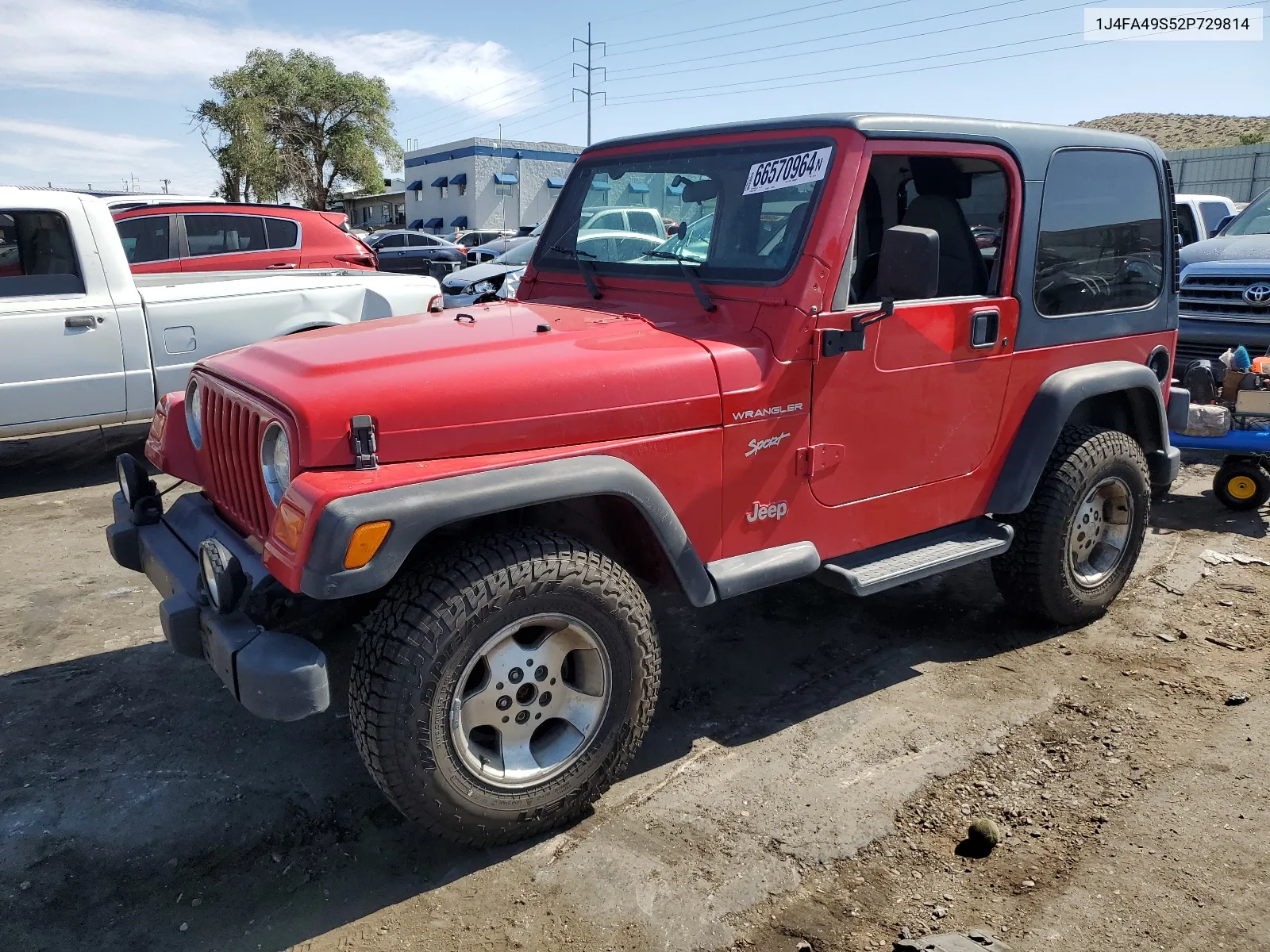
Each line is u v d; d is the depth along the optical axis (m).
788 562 3.03
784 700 3.51
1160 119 69.50
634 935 2.34
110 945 2.34
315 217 10.01
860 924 2.37
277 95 45.72
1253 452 5.33
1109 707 3.41
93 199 6.17
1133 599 4.37
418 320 3.31
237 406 2.71
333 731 3.30
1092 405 4.14
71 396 6.07
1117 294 3.96
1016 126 3.44
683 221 3.33
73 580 4.70
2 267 5.84
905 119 3.08
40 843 2.71
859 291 3.60
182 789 2.97
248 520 2.76
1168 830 2.70
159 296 6.35
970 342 3.39
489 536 2.51
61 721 3.37
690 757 3.14
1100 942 2.29
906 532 3.43
